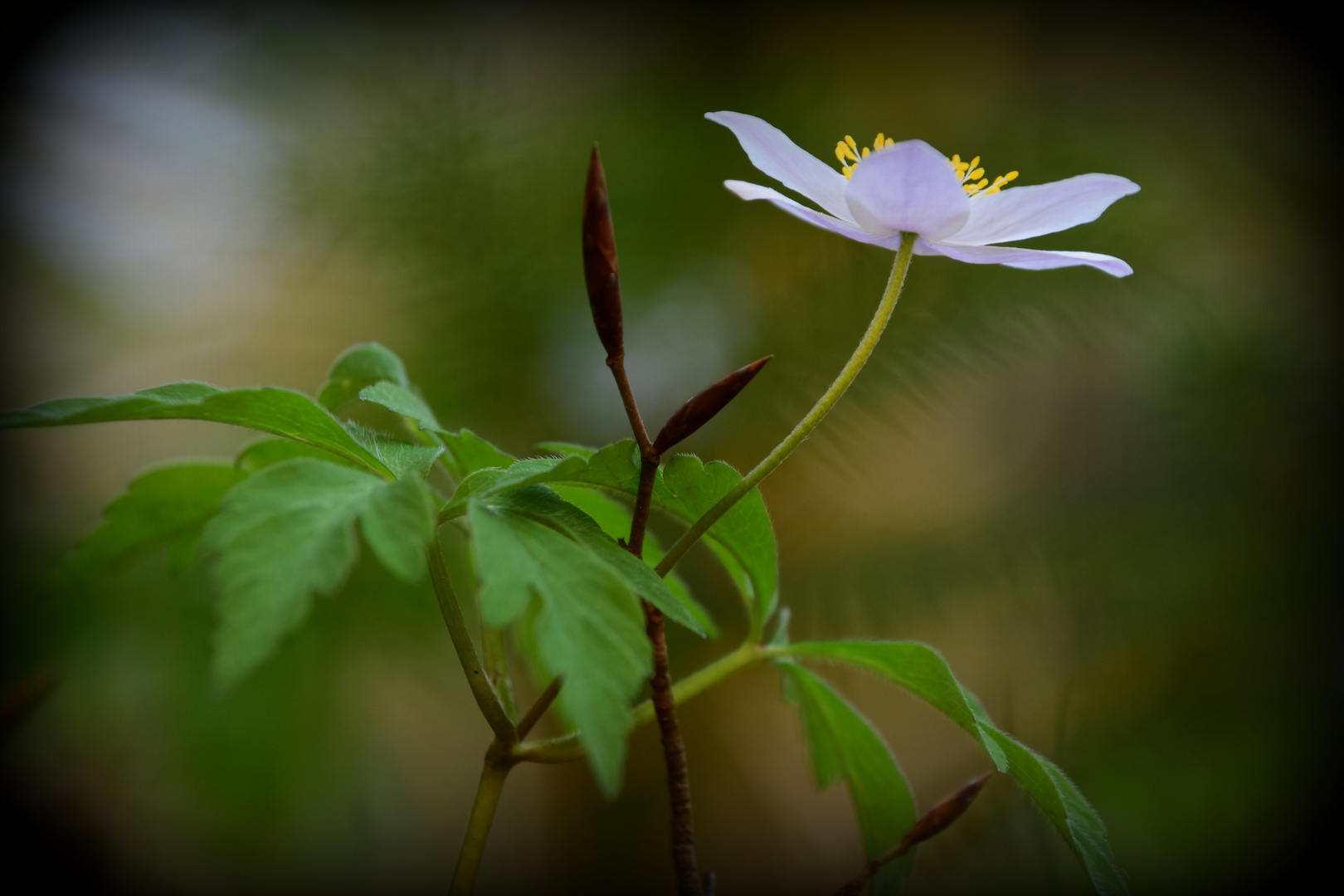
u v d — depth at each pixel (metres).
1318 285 0.53
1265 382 0.48
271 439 0.35
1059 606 0.51
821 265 0.51
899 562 0.50
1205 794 0.50
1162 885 0.47
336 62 0.51
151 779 0.44
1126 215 0.51
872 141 0.52
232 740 0.43
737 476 0.32
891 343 0.49
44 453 0.54
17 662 0.41
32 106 0.53
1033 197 0.34
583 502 0.34
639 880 0.53
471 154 0.49
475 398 0.49
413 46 0.52
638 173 0.51
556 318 0.50
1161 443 0.51
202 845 0.45
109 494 0.54
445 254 0.50
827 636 0.51
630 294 0.50
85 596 0.42
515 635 0.37
